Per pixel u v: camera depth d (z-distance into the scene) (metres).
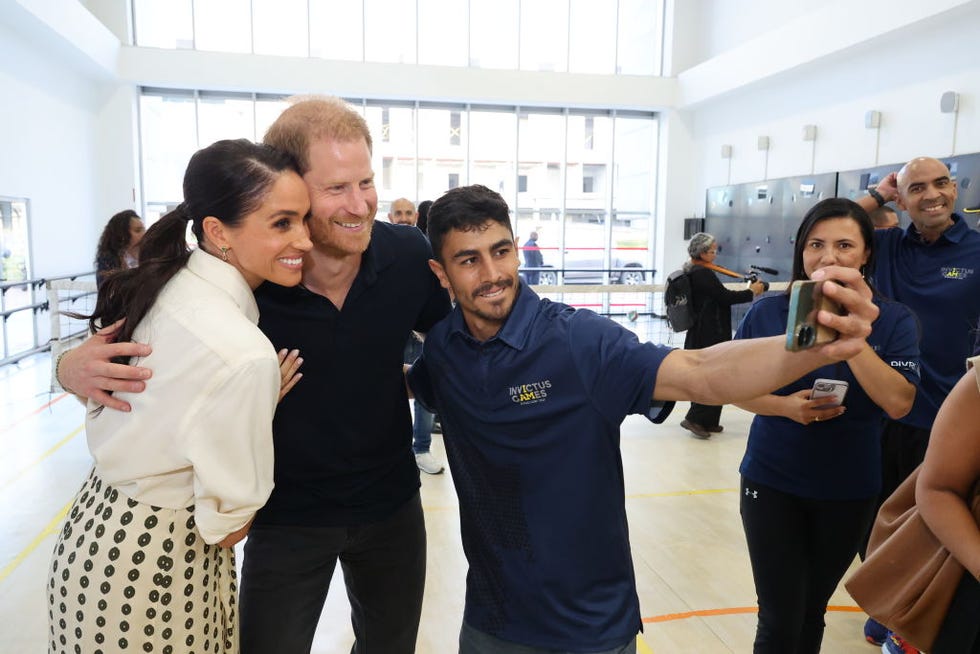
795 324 0.87
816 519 1.73
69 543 1.19
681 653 2.37
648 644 2.42
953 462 1.10
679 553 3.14
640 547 3.21
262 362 1.13
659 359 1.18
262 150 1.21
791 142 9.12
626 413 1.23
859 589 1.29
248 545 1.56
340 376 1.50
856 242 1.67
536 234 11.82
